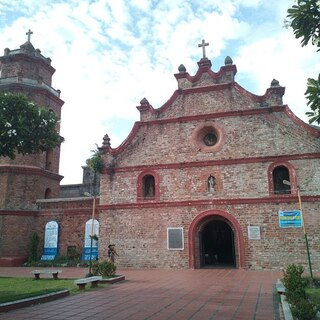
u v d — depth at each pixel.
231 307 10.71
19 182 28.52
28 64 31.55
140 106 26.00
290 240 20.81
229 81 24.83
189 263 22.30
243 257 21.34
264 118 23.06
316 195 20.84
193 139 24.12
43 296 11.88
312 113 8.08
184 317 9.48
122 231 24.03
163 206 23.56
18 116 15.11
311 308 8.73
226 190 22.59
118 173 25.17
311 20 8.20
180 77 25.94
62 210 28.38
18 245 27.53
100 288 14.85
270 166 22.12
